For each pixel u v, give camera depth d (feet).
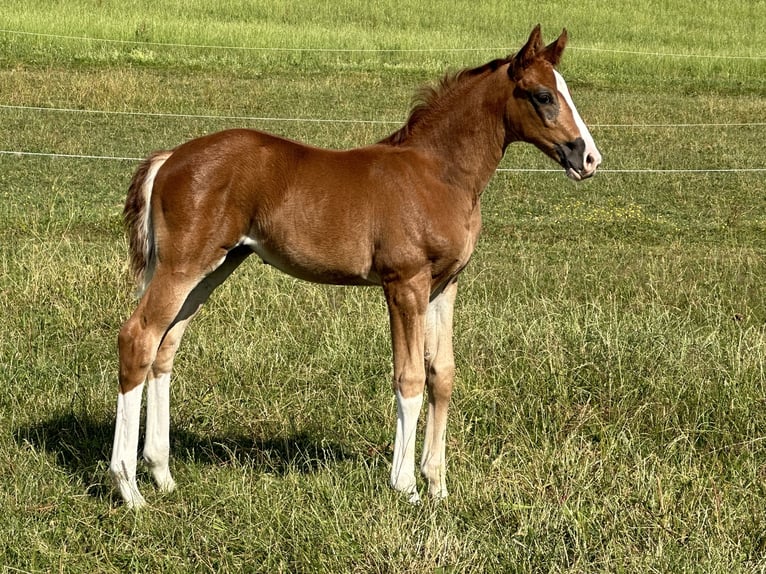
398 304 15.69
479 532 14.75
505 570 13.98
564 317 23.43
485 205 38.47
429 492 16.52
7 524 14.89
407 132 16.33
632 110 60.95
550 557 14.11
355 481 16.55
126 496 15.61
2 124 47.03
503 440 18.40
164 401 16.33
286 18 89.71
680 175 44.62
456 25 90.74
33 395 19.24
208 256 15.39
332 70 71.00
